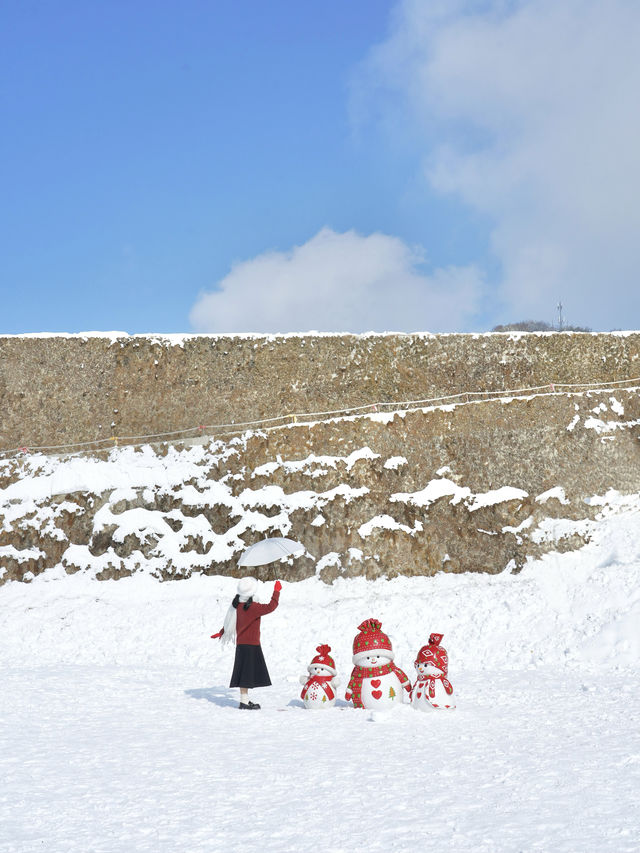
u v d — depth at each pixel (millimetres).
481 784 5805
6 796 5586
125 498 18266
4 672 12078
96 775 6195
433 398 20109
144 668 12812
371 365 20188
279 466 18781
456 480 18750
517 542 17812
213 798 5523
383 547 17859
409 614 15438
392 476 18703
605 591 14875
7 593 17141
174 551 17656
